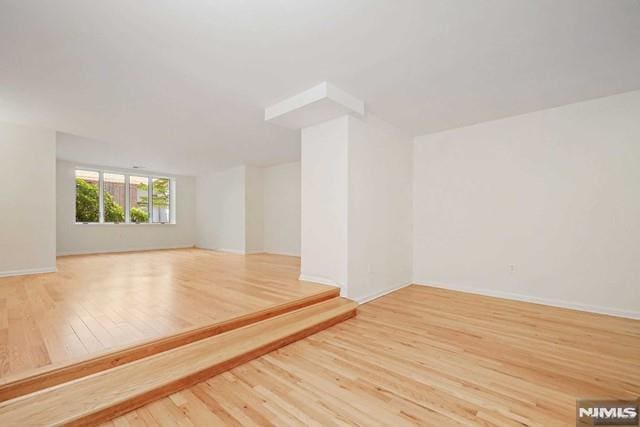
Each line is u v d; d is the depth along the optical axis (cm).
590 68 265
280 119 358
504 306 355
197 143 527
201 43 225
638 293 306
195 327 220
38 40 221
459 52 239
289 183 716
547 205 360
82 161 686
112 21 199
